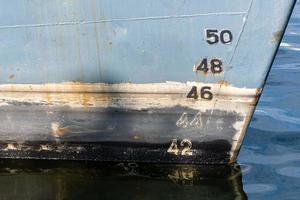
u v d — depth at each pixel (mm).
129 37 4320
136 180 4531
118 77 4426
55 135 4660
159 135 4574
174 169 4645
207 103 4445
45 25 4336
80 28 4328
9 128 4668
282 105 6062
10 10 4320
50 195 4383
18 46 4410
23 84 4508
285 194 4410
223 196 4367
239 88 4395
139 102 4480
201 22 4250
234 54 4316
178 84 4410
